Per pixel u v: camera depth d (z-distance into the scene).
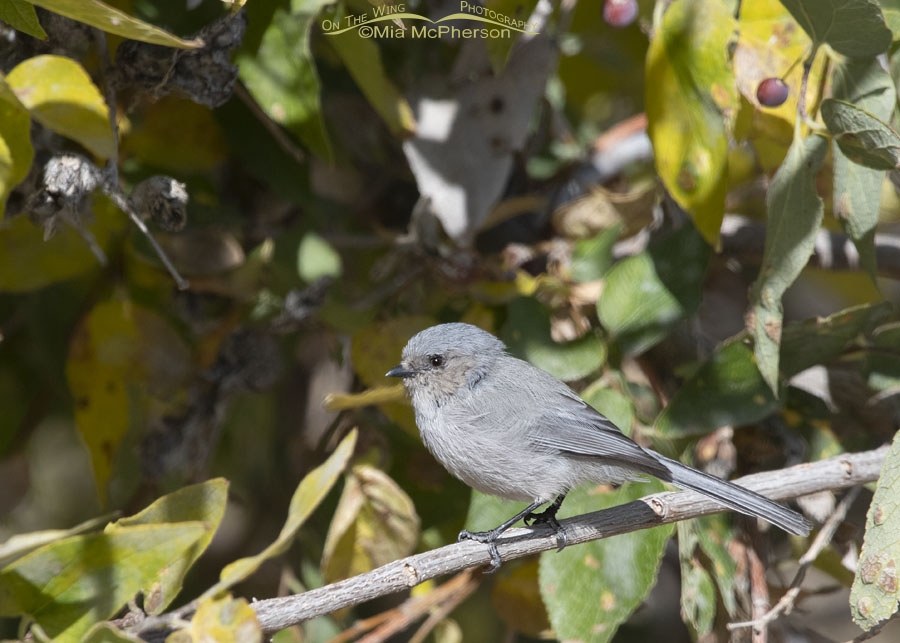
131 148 9.38
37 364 10.90
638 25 10.84
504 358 8.71
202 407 9.48
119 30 6.41
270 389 10.80
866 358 8.95
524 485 8.28
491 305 9.66
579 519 7.52
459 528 9.23
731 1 8.09
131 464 11.10
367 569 8.36
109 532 6.32
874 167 7.56
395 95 8.80
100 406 9.27
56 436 11.95
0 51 7.57
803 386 9.19
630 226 10.06
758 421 8.77
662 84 7.88
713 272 11.02
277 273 9.36
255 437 11.52
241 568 6.51
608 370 8.92
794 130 8.01
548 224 10.46
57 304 10.39
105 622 5.73
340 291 9.34
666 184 8.02
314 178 10.38
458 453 8.39
